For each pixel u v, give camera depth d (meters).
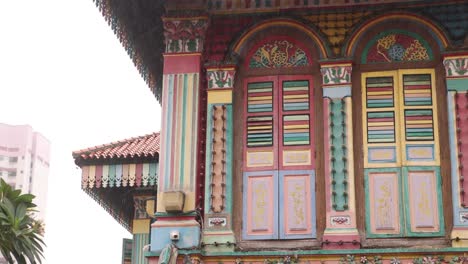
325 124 11.74
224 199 11.66
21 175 88.44
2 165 87.88
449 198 11.26
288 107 12.12
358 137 11.77
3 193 12.62
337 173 11.48
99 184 15.23
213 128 12.00
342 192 11.39
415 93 11.88
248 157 11.97
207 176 11.80
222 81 12.22
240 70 12.40
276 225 11.55
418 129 11.70
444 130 11.59
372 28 12.14
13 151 89.06
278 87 12.23
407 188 11.43
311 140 11.88
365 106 11.91
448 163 11.41
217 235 11.48
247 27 12.38
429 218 11.26
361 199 11.48
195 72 12.16
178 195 11.36
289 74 12.26
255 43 12.48
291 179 11.75
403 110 11.80
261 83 12.30
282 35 12.41
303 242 11.41
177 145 11.87
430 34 11.97
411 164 11.54
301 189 11.67
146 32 13.91
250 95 12.27
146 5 12.88
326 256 11.03
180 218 11.48
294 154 11.87
